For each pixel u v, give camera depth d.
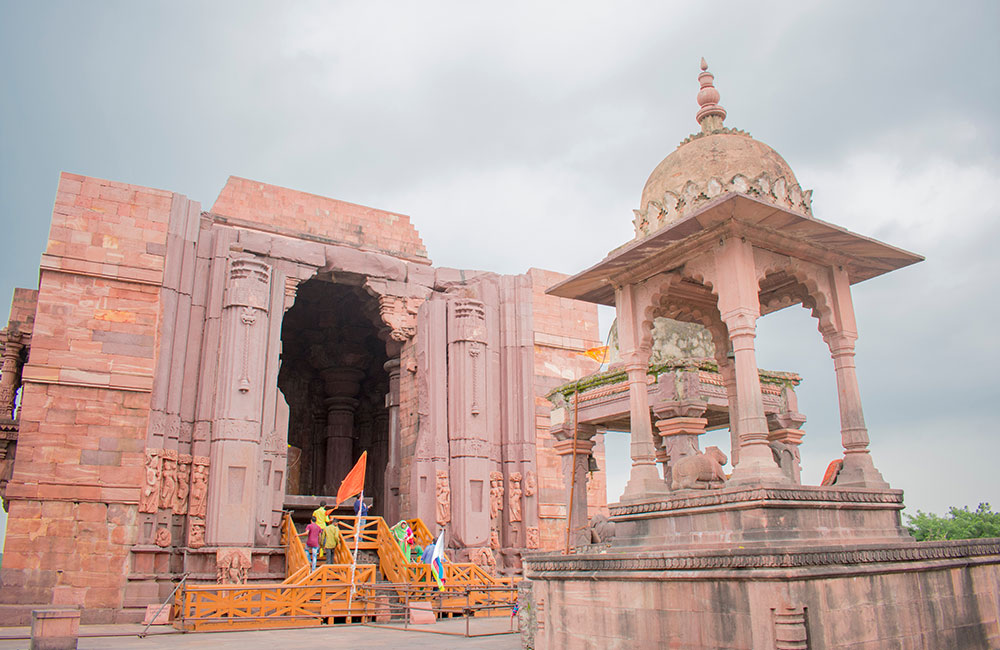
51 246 22.30
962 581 9.55
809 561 7.68
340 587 19.62
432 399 27.34
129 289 23.11
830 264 11.05
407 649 12.99
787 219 9.77
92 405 21.84
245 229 27.47
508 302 31.16
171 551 22.03
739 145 10.95
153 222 23.84
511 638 14.66
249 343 23.78
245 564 21.97
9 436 27.42
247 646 13.94
